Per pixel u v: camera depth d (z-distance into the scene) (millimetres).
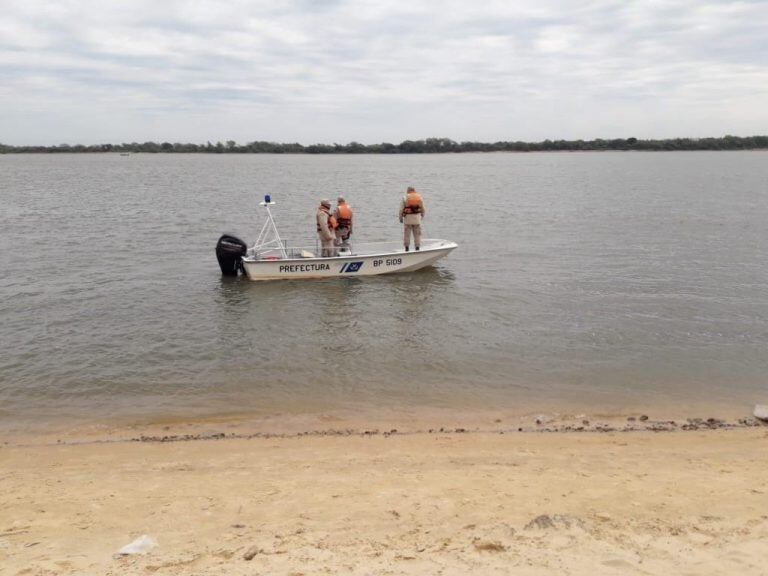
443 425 8516
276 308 14344
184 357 11148
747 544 4730
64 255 20938
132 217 32531
